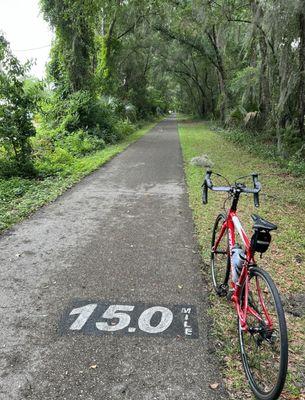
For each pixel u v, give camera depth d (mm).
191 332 3430
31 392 2725
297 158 12805
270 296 2662
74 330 3443
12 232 6051
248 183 10094
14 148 10602
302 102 14125
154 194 8633
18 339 3316
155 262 4906
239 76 22047
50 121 17891
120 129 21562
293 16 12508
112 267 4750
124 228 6238
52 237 5820
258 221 2779
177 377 2889
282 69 13656
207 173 3902
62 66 18484
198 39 31172
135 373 2922
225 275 4043
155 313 3725
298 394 2754
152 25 28922
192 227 6301
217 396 2715
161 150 16500
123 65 31031
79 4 14984
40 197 8227
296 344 3350
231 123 26047
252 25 14867
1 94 10008
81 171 11203
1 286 4262
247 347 3123
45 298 3998
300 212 7629
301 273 4773
